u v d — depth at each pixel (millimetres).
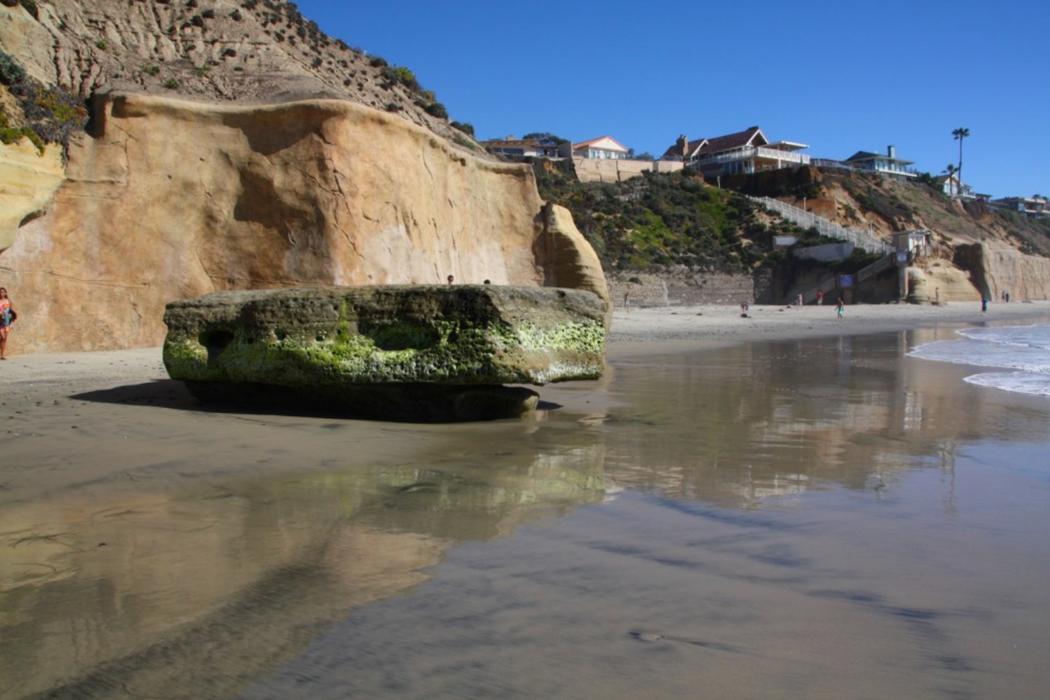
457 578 3887
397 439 7828
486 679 2855
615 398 11633
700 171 89188
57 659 2928
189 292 18891
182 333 10148
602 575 3973
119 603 3479
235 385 9930
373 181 21219
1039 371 15672
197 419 8703
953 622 3439
